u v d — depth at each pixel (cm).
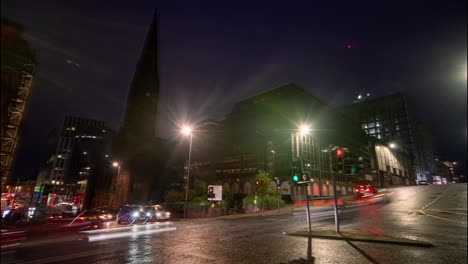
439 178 14375
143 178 7456
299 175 1398
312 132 5834
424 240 1139
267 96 5966
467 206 2870
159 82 9031
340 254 877
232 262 794
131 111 8325
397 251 916
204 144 6519
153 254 907
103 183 7900
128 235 1384
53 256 897
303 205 4256
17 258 876
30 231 1770
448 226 1581
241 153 5744
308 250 941
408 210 2669
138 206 2350
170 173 7469
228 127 6250
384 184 8956
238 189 5503
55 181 11394
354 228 1518
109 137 12131
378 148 9406
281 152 5222
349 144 7350
